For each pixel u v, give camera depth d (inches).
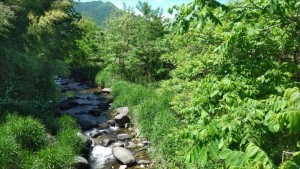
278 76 161.6
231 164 88.0
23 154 322.7
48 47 693.3
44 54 663.8
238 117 118.7
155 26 807.7
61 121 478.0
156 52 773.9
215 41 272.4
